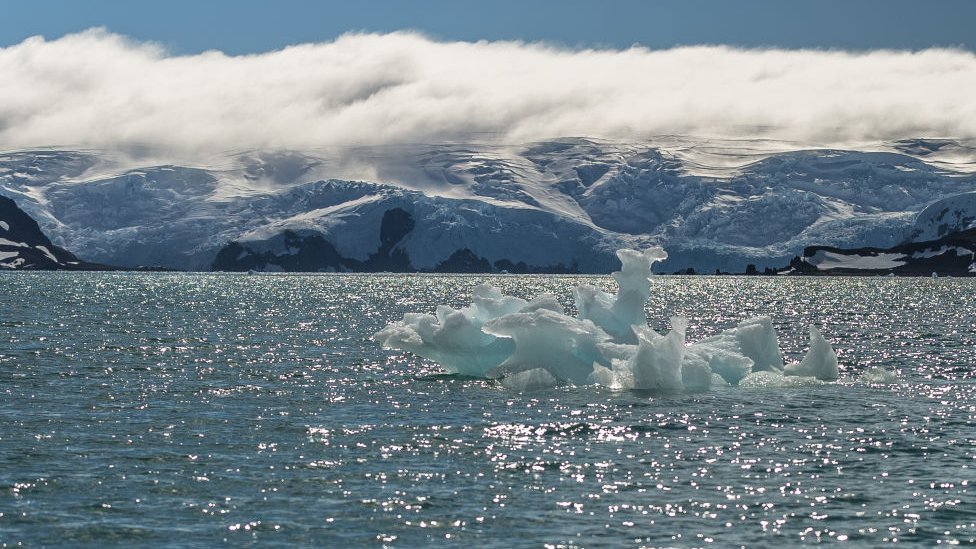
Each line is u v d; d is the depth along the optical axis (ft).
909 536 145.59
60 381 287.89
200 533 144.77
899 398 256.93
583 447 197.88
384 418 228.02
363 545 140.87
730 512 155.84
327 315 651.25
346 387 278.67
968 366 342.64
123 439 202.49
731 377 282.77
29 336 445.78
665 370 268.82
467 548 139.95
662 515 154.10
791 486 169.78
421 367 328.08
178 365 334.03
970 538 144.77
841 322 603.26
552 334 278.67
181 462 183.52
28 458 184.34
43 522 148.36
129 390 271.90
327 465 182.29
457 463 184.34
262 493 163.84
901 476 176.55
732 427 217.15
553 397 255.70
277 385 283.38
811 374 292.20
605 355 276.21
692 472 178.60
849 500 161.99
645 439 205.36
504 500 161.07
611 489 167.43
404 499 161.17
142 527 146.92
